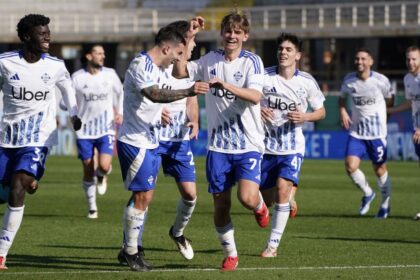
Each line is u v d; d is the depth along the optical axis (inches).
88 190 1750.7
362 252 1275.8
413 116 1849.2
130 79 1045.2
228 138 1088.2
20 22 1093.1
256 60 1088.2
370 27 5447.8
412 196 2279.8
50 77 1107.3
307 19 5684.1
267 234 1498.5
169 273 1066.1
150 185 1071.0
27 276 1045.2
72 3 6486.2
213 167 1093.1
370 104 1831.9
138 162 1059.9
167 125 1165.7
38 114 1108.5
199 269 1104.2
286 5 6072.8
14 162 1112.2
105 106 1838.1
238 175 1090.1
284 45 1274.6
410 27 5359.3
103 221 1679.4
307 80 1286.9
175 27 1056.8
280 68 1289.4
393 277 1053.2
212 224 1641.2
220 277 1036.5
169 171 1201.4
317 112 1286.9
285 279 1032.2
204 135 3922.2
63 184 2568.9
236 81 1086.4
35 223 1635.1
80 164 3427.7
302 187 2511.1
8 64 1094.4
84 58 1856.5
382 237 1465.3
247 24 1090.1
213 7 6205.7
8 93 1104.2
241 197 1083.3
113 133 1863.9
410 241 1412.4
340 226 1631.4
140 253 1143.0
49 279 1024.9
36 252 1253.7
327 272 1085.1
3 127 1112.2
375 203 2103.8
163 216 1771.7
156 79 1033.5
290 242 1390.3
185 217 1184.8
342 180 2746.1
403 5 5403.5
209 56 1116.5
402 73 5511.8
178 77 1137.4
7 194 1147.9
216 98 1090.1
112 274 1058.1
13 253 1240.8
